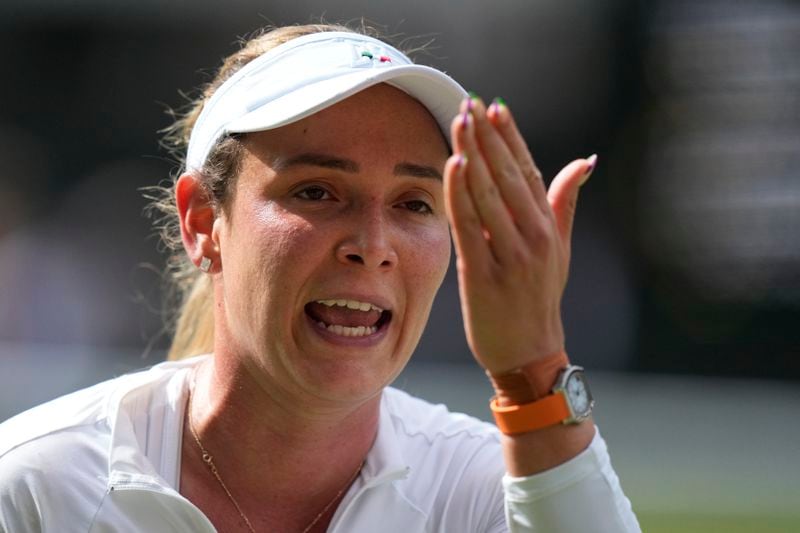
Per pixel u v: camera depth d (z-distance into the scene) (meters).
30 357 40.19
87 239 49.12
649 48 51.09
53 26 53.50
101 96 53.84
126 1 52.78
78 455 9.17
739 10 50.34
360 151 8.66
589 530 7.69
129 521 8.92
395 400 10.39
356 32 10.20
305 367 8.69
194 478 9.39
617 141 51.50
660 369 46.31
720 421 35.38
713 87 50.28
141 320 45.72
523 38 51.56
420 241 8.83
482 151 7.36
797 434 33.53
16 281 46.12
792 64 49.53
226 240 9.09
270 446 9.16
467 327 7.71
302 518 9.42
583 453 7.78
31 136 53.66
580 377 7.82
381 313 8.91
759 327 46.66
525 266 7.49
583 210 50.22
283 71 9.06
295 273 8.59
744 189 49.00
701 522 23.05
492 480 9.53
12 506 8.94
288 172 8.65
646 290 48.34
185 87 53.69
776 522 23.05
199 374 9.71
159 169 52.91
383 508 9.33
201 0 52.47
